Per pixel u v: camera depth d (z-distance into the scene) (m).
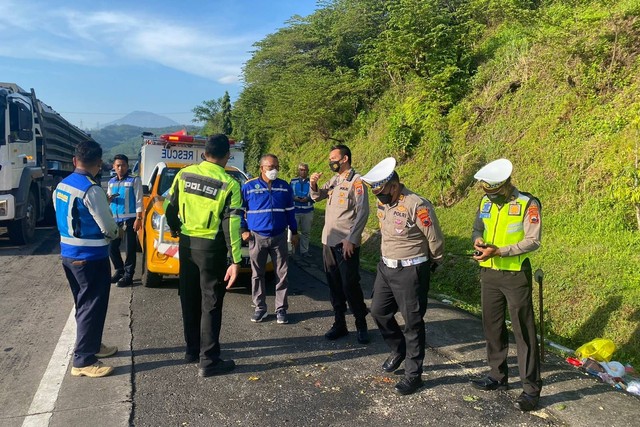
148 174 9.68
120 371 4.14
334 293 5.00
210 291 4.09
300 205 9.20
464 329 5.27
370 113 16.05
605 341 4.61
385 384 4.02
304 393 3.83
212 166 4.16
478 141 10.15
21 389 3.79
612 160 6.99
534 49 10.02
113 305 5.95
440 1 13.46
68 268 4.04
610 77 8.09
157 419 3.39
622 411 3.53
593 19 8.39
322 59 20.06
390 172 3.82
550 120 8.72
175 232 4.38
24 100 9.77
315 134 19.06
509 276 3.64
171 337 4.93
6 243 9.95
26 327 5.14
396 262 3.91
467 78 11.66
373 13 18.45
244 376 4.11
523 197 3.64
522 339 3.62
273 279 7.44
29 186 9.56
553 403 3.65
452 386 3.98
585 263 6.16
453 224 8.93
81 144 4.15
